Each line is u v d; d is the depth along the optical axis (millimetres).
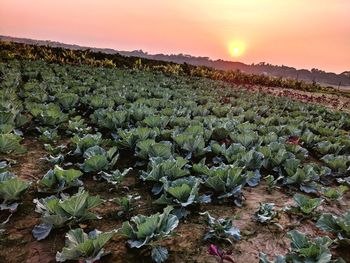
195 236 3361
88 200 3314
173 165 4273
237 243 3299
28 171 4684
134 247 3035
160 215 3057
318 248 2787
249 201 4281
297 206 3959
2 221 3369
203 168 4523
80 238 2816
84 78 15086
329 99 23281
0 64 17234
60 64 24188
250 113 9398
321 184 5219
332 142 7438
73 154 5062
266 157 5430
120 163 5344
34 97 8664
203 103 12266
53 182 3920
